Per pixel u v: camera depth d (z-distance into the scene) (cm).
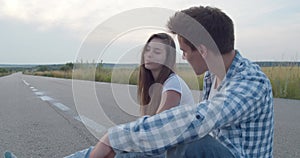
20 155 296
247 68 130
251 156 130
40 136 376
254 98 121
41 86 1553
